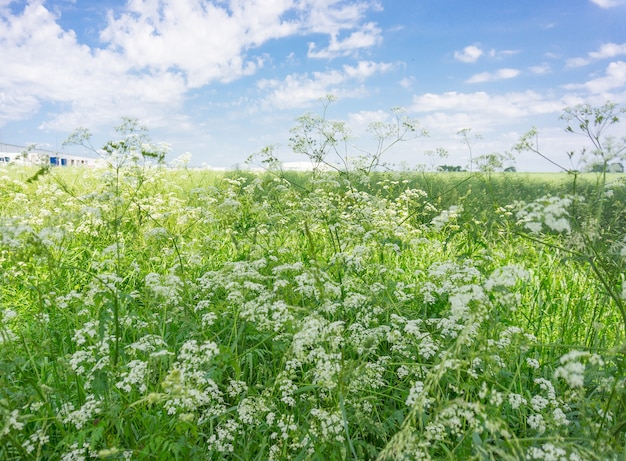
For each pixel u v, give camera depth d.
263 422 3.34
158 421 3.06
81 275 5.95
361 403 3.34
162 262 6.75
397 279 5.94
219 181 13.27
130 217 7.93
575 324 4.54
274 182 8.05
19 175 10.48
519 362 3.66
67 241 6.91
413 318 4.43
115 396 3.38
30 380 2.89
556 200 2.92
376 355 4.05
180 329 4.16
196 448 2.89
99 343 3.50
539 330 4.65
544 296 5.32
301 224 6.13
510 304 2.91
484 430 2.77
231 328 4.34
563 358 2.44
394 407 3.63
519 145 4.19
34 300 5.00
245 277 4.43
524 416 3.34
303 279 3.88
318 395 3.56
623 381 2.75
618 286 3.75
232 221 7.57
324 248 6.39
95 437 2.64
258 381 3.80
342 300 4.62
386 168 7.88
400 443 2.31
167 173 12.37
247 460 2.99
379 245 5.52
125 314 4.16
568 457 2.24
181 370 2.97
